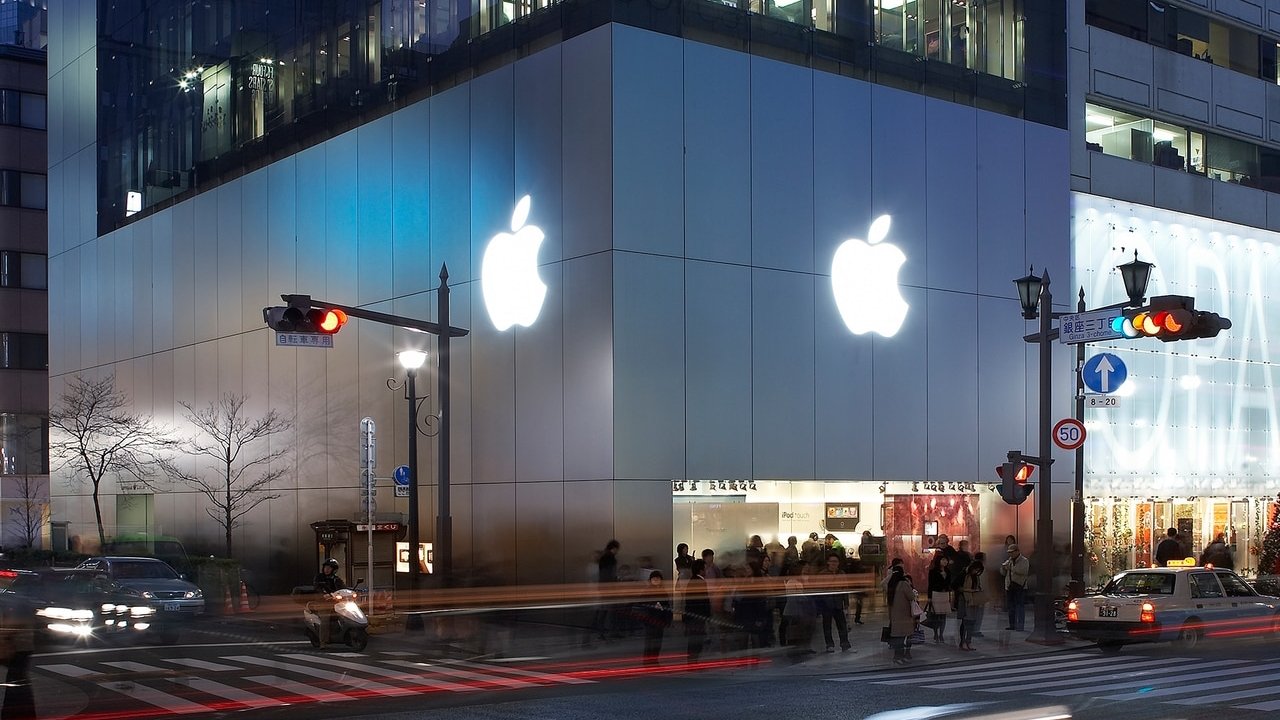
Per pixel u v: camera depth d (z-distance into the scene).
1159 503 38.06
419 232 34.38
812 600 23.33
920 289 33.38
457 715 15.55
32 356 70.06
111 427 48.75
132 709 16.48
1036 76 36.41
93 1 53.81
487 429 31.75
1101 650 23.88
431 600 26.03
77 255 54.09
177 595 28.73
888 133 33.12
